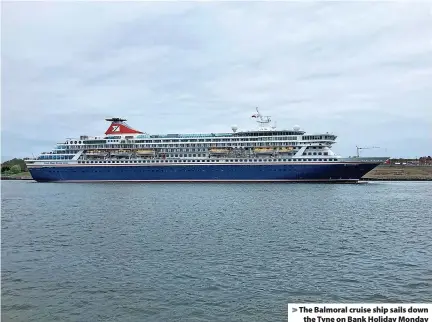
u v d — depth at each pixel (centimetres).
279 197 10319
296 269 3778
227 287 3312
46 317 2808
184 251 4488
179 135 17788
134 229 5906
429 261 4034
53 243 5031
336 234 5409
